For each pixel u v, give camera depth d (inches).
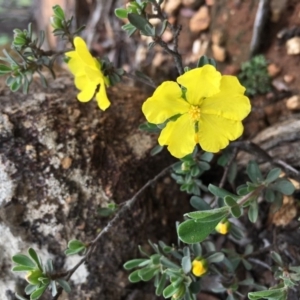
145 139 4.5
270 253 4.3
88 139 4.3
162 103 3.1
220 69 5.4
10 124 4.2
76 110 4.4
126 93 4.9
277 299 3.2
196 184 4.0
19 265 3.6
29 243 4.1
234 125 3.2
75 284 4.2
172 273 3.6
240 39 5.3
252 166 3.8
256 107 5.1
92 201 4.2
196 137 3.2
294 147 4.3
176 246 4.4
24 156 4.1
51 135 4.2
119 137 4.5
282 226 4.4
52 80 4.7
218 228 3.6
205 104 3.2
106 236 4.2
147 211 4.4
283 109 5.1
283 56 5.1
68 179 4.1
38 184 4.1
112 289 4.2
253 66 5.2
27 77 4.3
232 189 4.8
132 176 4.4
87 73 3.6
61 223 4.1
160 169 4.5
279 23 5.1
